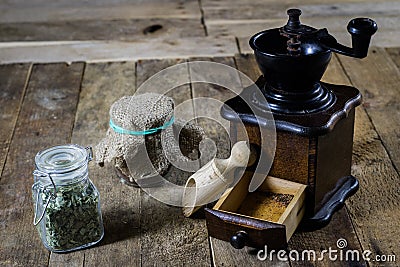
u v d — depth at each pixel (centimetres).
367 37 66
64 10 129
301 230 71
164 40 114
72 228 68
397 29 117
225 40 113
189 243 70
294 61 67
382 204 74
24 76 102
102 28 120
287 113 69
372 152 83
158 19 123
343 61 105
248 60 104
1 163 82
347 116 72
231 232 68
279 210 71
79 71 103
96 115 91
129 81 100
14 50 111
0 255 68
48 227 67
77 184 67
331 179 73
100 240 70
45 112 92
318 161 69
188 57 107
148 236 71
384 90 97
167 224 72
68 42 114
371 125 88
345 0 132
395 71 102
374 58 106
